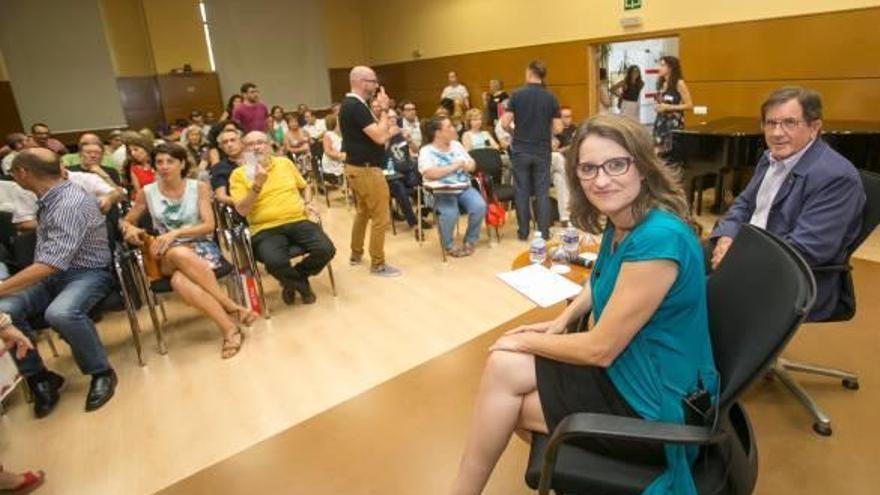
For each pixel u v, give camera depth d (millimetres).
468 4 8469
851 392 1991
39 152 2277
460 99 8328
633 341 1128
